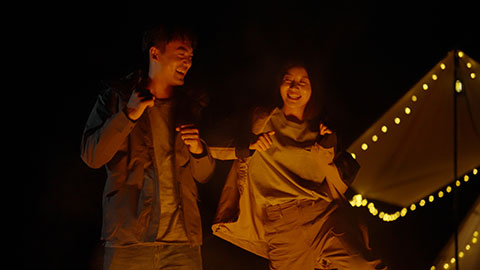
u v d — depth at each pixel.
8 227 4.43
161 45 3.24
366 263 3.69
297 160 3.81
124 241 3.03
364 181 4.95
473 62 5.07
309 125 3.87
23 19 4.59
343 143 3.85
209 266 4.88
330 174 3.76
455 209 4.32
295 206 3.79
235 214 3.87
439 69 5.08
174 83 3.29
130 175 3.11
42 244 4.48
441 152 5.04
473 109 5.05
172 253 3.15
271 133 3.56
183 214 3.18
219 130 3.78
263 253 4.07
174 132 3.27
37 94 4.60
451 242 4.92
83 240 4.57
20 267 4.41
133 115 2.92
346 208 3.86
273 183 3.82
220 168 4.93
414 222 5.00
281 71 3.91
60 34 4.68
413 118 5.07
